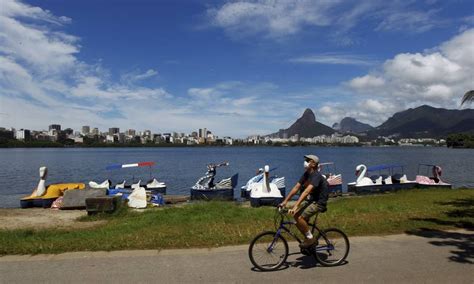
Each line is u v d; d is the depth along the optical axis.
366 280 6.20
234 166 60.41
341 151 147.50
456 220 10.73
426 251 7.69
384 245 8.13
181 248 8.12
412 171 49.41
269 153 127.56
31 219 14.49
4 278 6.49
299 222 6.91
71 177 42.12
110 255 7.70
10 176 42.56
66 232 10.77
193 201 21.77
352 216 11.77
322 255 6.98
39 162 71.44
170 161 76.31
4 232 10.53
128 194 18.80
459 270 6.59
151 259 7.38
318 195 6.90
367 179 25.12
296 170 49.22
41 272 6.76
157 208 17.31
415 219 10.95
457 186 33.00
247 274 6.54
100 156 102.62
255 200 18.00
